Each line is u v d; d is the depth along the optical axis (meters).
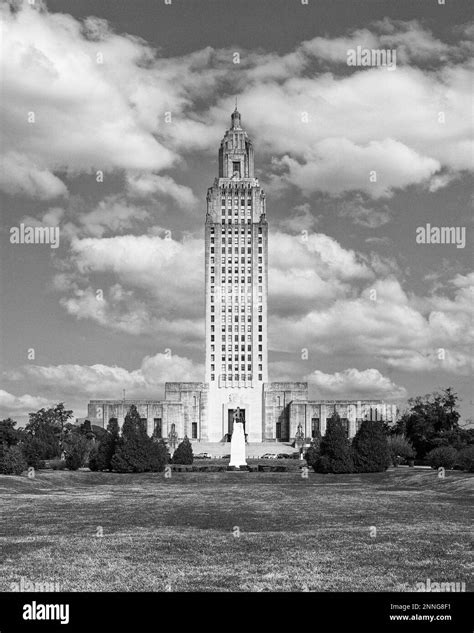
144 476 123.94
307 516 64.38
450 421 174.62
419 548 45.69
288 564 40.59
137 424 136.12
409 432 178.75
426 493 91.50
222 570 39.09
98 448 135.62
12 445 133.12
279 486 107.94
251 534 52.41
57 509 71.25
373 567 39.75
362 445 127.44
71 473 122.25
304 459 183.62
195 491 97.88
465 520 60.53
